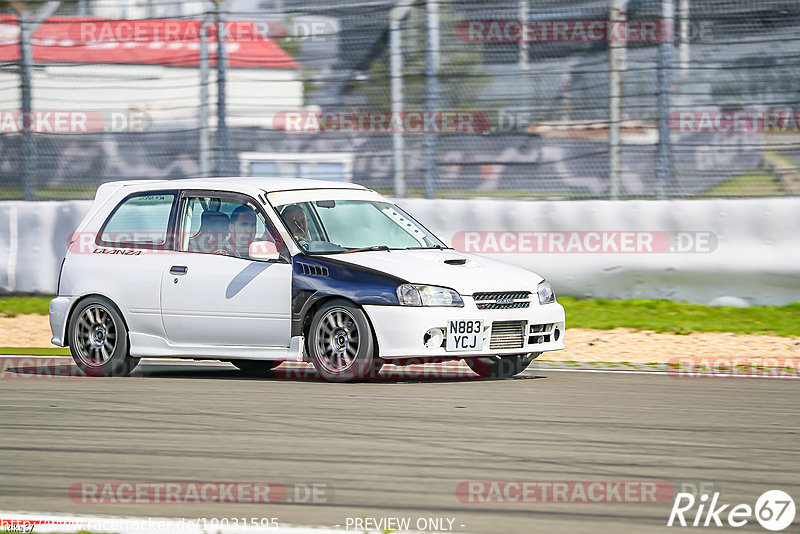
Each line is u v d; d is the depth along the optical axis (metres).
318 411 24.66
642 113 47.16
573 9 47.91
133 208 32.81
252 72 53.00
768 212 45.28
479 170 49.09
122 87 55.12
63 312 32.62
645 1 47.06
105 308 32.03
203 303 30.78
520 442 21.06
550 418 23.88
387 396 27.03
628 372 32.47
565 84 48.16
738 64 46.38
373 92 50.88
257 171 52.06
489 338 29.28
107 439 21.44
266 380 30.58
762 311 45.00
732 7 46.25
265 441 21.12
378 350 28.95
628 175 47.44
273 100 52.81
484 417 23.91
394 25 49.47
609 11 47.44
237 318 30.45
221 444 20.84
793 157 45.97
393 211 34.00
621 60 47.25
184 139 53.75
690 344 38.97
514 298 30.16
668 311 45.53
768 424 23.38
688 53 46.78
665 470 18.66
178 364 35.84
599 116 47.72
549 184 48.44
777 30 45.94
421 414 24.27
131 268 31.88
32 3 53.94
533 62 48.50
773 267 45.19
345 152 51.25
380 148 50.69
